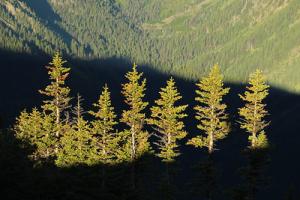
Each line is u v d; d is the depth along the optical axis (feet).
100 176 181.06
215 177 167.84
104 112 179.93
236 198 162.71
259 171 162.40
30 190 130.31
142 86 178.91
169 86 173.58
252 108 163.73
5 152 128.98
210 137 168.66
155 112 176.14
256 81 161.79
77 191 161.89
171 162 176.86
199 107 169.17
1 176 123.24
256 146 161.58
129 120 181.27
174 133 177.88
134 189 184.55
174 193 180.04
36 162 160.86
